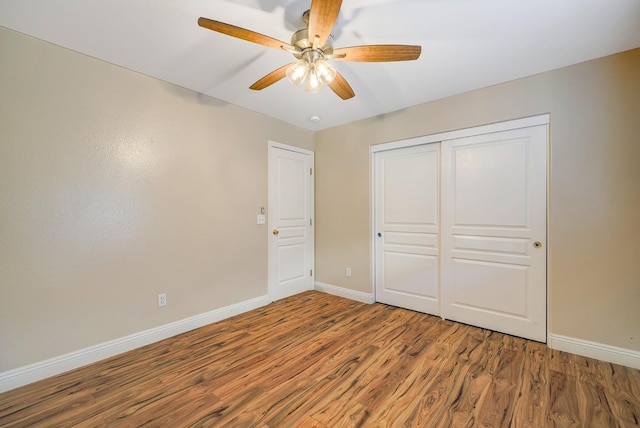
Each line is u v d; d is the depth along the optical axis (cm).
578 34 188
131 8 165
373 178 353
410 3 159
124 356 227
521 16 170
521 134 253
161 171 255
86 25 180
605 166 215
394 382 193
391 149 337
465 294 286
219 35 190
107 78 224
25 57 189
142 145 243
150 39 195
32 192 192
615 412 163
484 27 181
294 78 172
